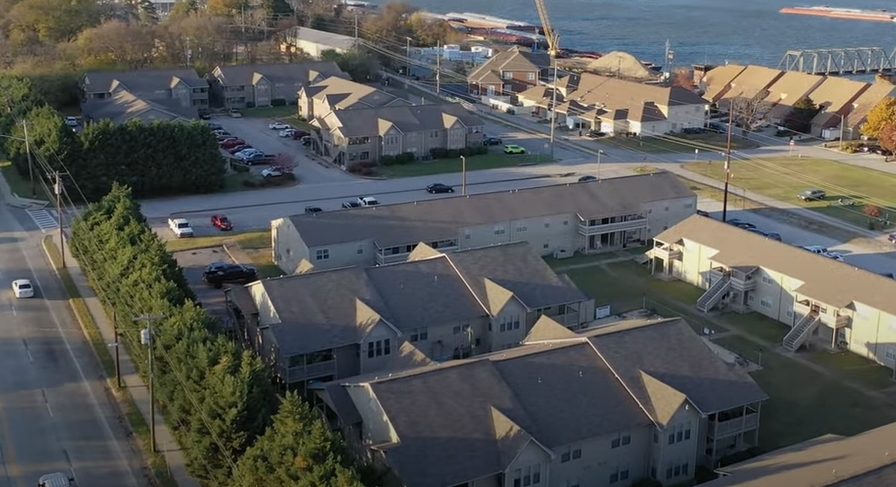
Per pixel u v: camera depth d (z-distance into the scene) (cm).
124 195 8212
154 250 6744
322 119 12700
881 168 12394
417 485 4419
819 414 5894
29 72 14888
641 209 9088
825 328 6950
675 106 14162
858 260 8744
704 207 10362
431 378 4969
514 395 5012
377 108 12600
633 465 5128
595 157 12781
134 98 13150
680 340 5603
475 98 16725
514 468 4638
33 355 6512
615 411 5069
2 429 5538
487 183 11312
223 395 4697
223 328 6331
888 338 6531
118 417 5709
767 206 10481
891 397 6125
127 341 6431
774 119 14875
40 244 8856
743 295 7550
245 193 10719
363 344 6044
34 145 10312
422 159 12512
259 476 4138
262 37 19875
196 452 4769
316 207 10131
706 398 5241
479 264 6950
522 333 6688
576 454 4925
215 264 7962
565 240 8888
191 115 13812
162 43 17188
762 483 4369
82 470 5138
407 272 6744
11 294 7594
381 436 4809
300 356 5931
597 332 5719
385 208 8388
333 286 6381
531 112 15550
